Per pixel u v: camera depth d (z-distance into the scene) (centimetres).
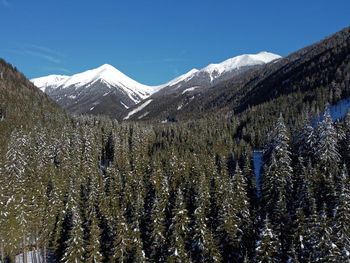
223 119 16162
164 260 3812
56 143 8606
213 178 5922
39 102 15050
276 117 12812
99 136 10794
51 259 5081
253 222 4253
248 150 7769
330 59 18525
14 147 6294
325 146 5631
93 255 3894
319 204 4481
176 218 3884
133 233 3959
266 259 3388
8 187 5297
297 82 18388
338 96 12356
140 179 6169
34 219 5188
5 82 15788
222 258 3784
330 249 3238
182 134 13000
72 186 5516
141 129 12181
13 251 4866
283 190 4931
